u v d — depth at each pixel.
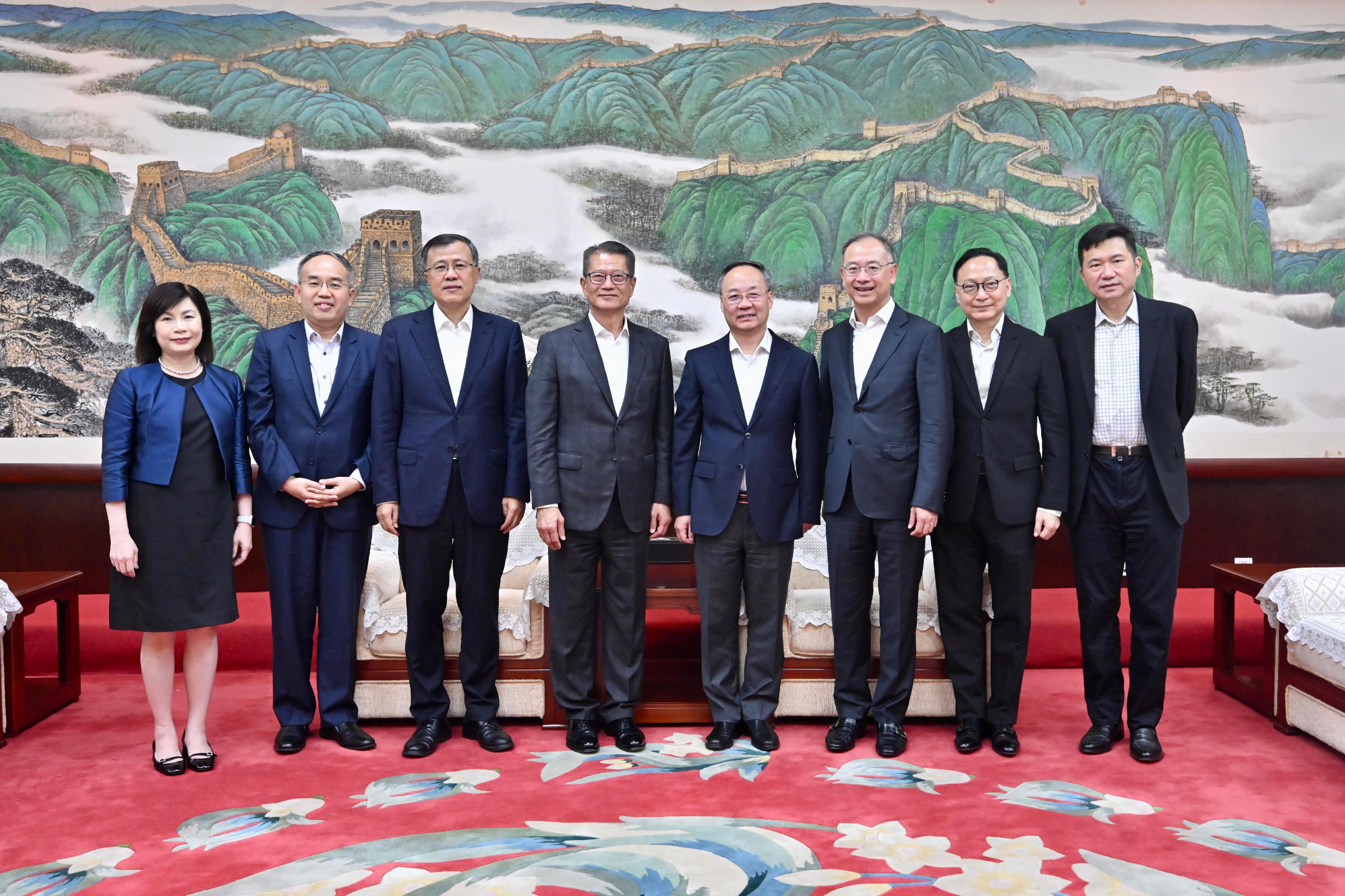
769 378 3.16
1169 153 5.06
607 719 3.22
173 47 4.87
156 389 2.96
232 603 3.05
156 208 4.87
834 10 5.00
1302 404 5.11
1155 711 3.08
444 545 3.14
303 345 3.21
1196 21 5.08
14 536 4.89
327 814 2.58
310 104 4.91
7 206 4.82
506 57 4.95
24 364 4.87
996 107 5.02
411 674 3.22
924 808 2.60
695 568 3.47
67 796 2.73
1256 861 2.27
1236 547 5.09
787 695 3.41
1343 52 5.09
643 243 4.99
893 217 5.01
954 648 3.20
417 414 3.14
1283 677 3.33
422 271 4.95
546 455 3.10
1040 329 5.05
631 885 2.13
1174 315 3.05
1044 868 2.21
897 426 3.08
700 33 4.99
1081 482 3.08
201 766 2.94
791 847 2.34
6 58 4.80
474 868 2.22
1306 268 5.09
